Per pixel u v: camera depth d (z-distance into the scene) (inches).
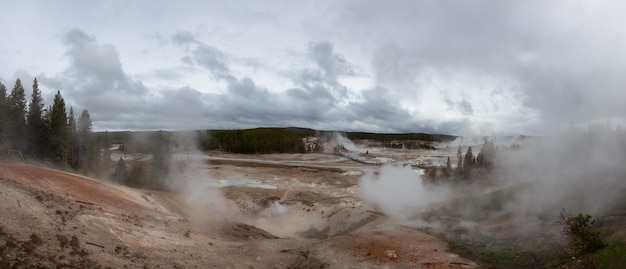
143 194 1233.4
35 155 1984.5
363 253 862.5
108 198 981.8
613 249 664.4
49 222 647.8
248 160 4023.1
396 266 790.5
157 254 698.8
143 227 835.4
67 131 2129.7
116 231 742.5
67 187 925.2
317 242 968.3
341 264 791.7
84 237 654.5
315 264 787.4
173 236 835.4
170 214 1062.4
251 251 835.4
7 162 1010.7
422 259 832.9
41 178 909.2
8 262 477.7
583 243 710.5
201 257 741.9
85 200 882.1
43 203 730.8
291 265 782.5
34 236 566.9
